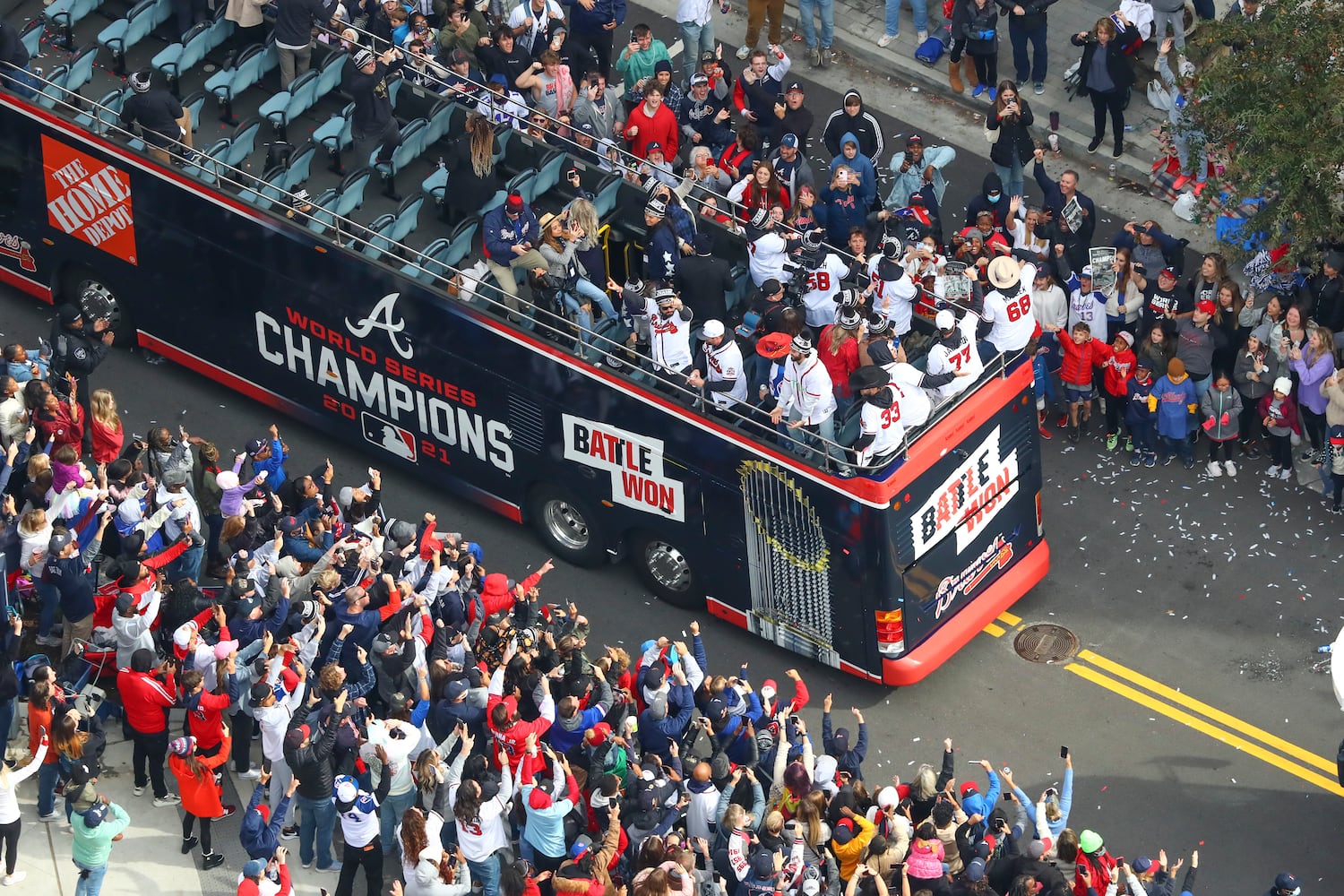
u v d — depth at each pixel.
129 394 98.00
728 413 81.94
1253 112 90.81
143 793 77.00
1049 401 97.12
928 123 113.50
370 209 90.56
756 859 68.19
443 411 89.94
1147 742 83.44
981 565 84.81
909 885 69.88
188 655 74.50
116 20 98.62
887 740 83.81
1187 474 94.75
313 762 71.19
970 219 99.56
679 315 81.44
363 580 78.94
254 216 89.50
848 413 82.94
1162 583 89.94
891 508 79.19
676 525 85.50
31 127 93.81
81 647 77.31
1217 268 92.31
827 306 86.19
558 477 87.94
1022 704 85.19
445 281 86.19
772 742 75.69
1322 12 90.69
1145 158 109.50
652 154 94.44
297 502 84.75
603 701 75.44
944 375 79.06
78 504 80.31
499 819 70.69
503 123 91.94
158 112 90.25
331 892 74.31
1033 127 111.38
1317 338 89.62
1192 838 79.69
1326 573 89.88
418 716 74.75
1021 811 73.94
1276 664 86.25
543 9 105.50
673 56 117.88
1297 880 78.06
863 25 118.38
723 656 87.19
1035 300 93.81
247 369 95.44
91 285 98.38
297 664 74.31
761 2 114.38
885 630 82.19
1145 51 112.50
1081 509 93.44
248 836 70.19
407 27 104.50
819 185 109.62
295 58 94.31
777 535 82.56
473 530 92.69
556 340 84.94
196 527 81.44
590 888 67.94
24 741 76.81
